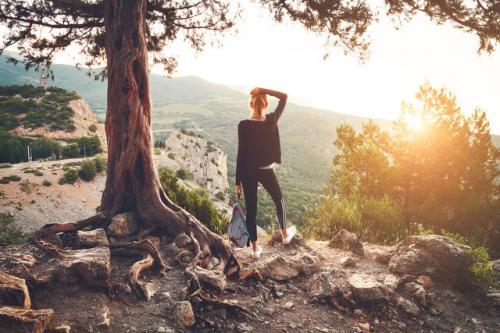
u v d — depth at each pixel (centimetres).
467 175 947
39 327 237
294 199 10894
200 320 296
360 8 541
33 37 588
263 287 370
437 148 971
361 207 741
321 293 357
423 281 392
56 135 7412
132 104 450
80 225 431
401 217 775
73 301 298
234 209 418
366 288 354
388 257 461
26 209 3666
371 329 317
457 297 379
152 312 300
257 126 397
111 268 370
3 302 256
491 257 685
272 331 299
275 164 418
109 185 469
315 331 306
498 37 532
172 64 757
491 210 822
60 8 534
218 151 12081
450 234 539
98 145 6756
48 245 361
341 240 523
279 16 584
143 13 461
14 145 5728
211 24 620
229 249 426
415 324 335
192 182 8825
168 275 371
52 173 4738
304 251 471
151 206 457
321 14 547
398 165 1017
